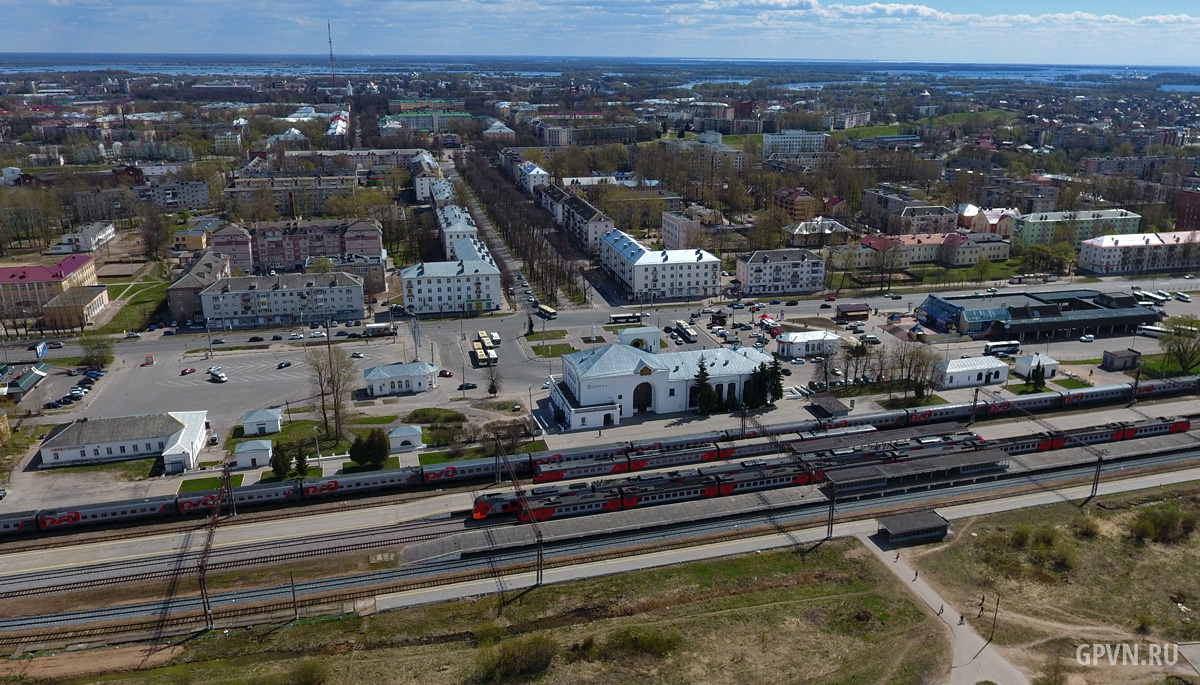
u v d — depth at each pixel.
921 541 170.50
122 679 130.25
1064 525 176.88
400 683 129.62
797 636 141.75
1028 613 148.38
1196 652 138.50
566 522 172.88
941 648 138.75
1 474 195.38
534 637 136.62
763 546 169.12
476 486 192.75
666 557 164.88
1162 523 172.62
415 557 161.50
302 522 177.25
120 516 175.62
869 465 194.88
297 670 129.50
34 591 153.38
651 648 137.38
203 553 153.38
